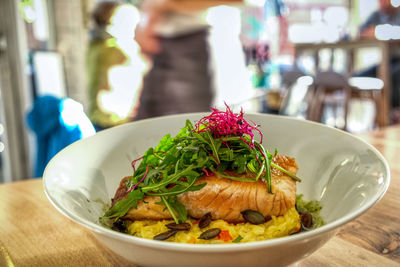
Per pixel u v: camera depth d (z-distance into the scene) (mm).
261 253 242
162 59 904
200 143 353
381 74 1201
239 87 1898
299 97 1612
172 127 427
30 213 394
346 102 1285
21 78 1166
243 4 874
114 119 1080
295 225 344
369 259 310
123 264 313
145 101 956
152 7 861
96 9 990
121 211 341
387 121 1213
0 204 416
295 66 1540
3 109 1163
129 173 400
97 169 376
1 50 1121
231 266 249
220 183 343
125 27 1029
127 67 1080
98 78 1024
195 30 881
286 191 347
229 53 1734
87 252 328
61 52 1327
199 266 248
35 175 844
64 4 1292
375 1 2225
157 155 369
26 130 1198
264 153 348
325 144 391
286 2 2189
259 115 430
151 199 344
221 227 334
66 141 803
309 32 2328
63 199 314
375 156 334
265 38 2074
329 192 362
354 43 1345
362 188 321
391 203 393
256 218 336
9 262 317
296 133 415
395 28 1844
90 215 337
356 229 350
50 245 338
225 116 368
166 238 324
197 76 910
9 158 1205
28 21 1200
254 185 344
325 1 2314
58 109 808
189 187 332
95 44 1005
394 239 333
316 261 309
